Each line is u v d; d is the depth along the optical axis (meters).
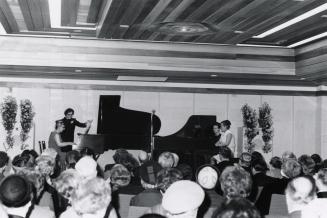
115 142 11.72
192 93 13.84
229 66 11.21
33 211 2.82
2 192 2.72
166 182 3.32
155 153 11.12
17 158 5.28
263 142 14.23
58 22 8.55
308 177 3.07
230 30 8.38
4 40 10.23
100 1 7.05
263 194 4.62
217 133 10.92
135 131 12.02
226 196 3.29
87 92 13.23
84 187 2.62
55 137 10.15
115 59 10.69
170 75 12.16
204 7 6.63
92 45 10.59
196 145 11.12
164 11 6.91
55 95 13.04
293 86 14.44
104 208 2.63
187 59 10.99
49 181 4.45
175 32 8.70
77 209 2.60
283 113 14.43
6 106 12.73
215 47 11.10
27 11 7.50
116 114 12.04
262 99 14.29
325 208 3.01
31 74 12.40
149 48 10.82
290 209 3.06
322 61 10.24
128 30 8.52
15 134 12.80
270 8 6.65
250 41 10.50
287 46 11.09
